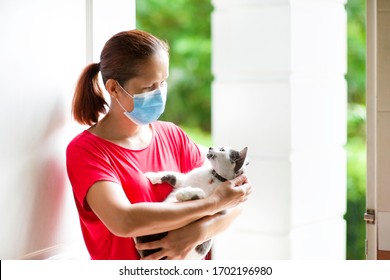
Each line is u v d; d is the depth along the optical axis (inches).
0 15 62.2
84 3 75.1
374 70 87.7
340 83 108.7
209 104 178.2
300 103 97.3
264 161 97.6
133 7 83.7
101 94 70.2
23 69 65.4
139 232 59.7
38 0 67.4
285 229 96.6
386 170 86.5
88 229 66.8
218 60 101.2
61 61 71.3
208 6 179.8
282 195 96.3
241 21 98.2
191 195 65.1
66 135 72.6
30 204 67.0
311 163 100.8
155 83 65.1
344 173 110.0
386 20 84.5
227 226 70.4
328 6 104.3
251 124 98.3
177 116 179.6
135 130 68.1
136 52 63.4
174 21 181.9
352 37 139.5
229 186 66.5
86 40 75.8
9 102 63.6
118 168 64.8
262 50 96.7
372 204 89.7
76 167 63.0
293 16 94.7
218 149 71.3
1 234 63.2
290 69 94.7
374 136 88.8
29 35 66.2
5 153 63.3
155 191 68.8
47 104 69.1
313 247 102.2
